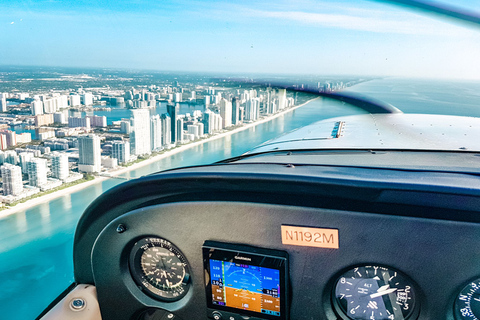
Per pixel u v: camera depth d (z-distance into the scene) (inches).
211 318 14.4
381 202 11.5
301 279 12.8
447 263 11.0
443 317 11.7
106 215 14.4
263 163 16.3
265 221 12.5
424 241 11.1
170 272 14.7
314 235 12.1
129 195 13.8
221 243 13.2
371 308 12.9
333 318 13.1
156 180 13.2
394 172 14.1
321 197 12.1
